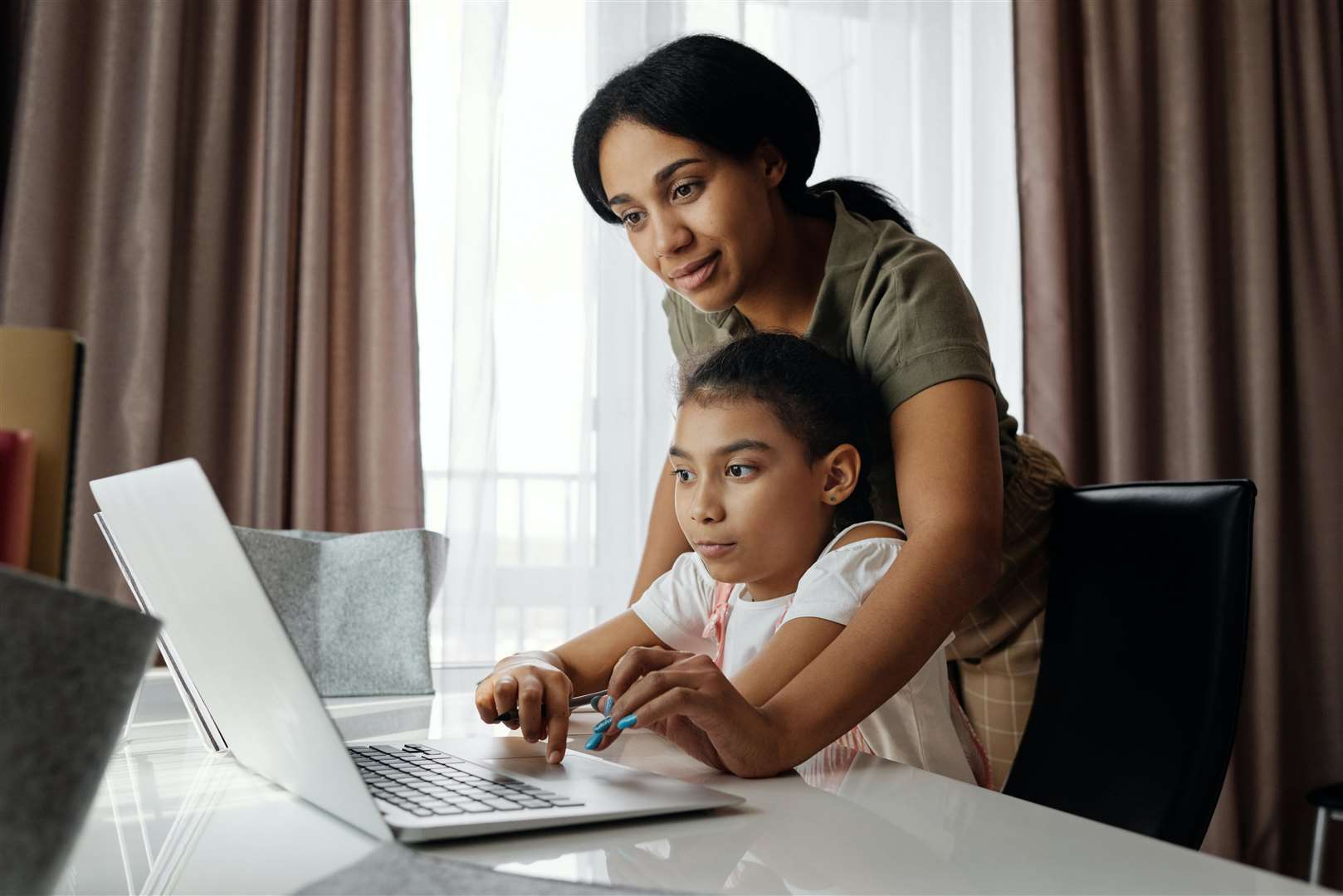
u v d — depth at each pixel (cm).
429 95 210
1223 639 86
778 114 103
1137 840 49
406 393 199
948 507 82
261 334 191
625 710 63
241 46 198
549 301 213
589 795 54
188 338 190
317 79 197
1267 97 248
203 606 53
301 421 192
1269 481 239
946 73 239
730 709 63
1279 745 235
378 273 199
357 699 106
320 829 49
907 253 98
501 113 209
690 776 65
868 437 97
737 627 96
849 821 52
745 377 94
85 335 180
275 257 192
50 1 179
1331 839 240
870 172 234
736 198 102
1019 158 237
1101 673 95
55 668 30
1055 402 232
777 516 93
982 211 243
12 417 38
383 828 47
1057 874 43
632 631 101
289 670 46
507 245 212
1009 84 245
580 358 214
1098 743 92
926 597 75
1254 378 242
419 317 207
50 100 179
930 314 93
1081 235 245
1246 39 249
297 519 191
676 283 107
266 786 60
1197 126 242
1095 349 241
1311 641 243
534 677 71
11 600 30
